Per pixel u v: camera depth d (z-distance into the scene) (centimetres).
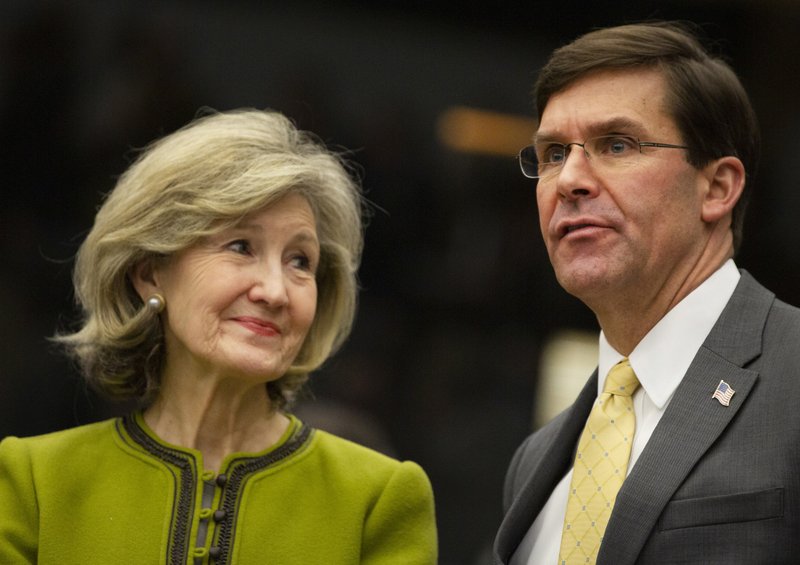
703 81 877
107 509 896
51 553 883
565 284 877
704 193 880
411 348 1962
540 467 915
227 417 918
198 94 1931
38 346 1902
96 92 1920
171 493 895
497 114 1955
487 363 1958
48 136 1919
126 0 1916
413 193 1961
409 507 924
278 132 941
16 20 1906
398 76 1952
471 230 1964
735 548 770
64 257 1922
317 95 1948
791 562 760
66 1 1911
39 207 1920
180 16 1923
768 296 870
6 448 923
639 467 812
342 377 1945
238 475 908
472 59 1952
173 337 927
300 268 927
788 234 1952
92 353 955
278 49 1938
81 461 918
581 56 885
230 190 887
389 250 1956
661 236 859
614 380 887
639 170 859
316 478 924
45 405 1880
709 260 880
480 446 1950
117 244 914
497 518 1941
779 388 803
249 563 882
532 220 1953
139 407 966
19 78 1912
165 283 918
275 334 901
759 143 936
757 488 772
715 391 821
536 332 1961
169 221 899
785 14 1922
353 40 1947
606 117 866
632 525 798
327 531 902
